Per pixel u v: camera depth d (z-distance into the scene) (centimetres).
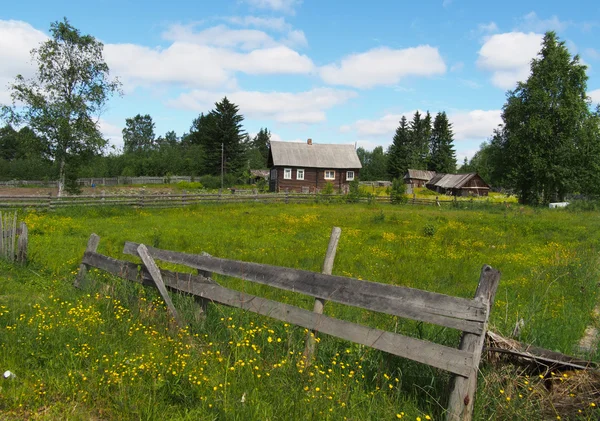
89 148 3075
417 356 384
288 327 512
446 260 1275
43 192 4478
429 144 11162
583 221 2512
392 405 394
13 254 967
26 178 6234
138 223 1959
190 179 7144
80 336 499
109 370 426
